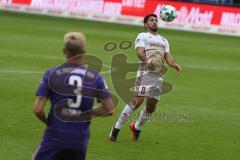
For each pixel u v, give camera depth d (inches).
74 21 4362.7
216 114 1740.9
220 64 2871.6
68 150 860.6
